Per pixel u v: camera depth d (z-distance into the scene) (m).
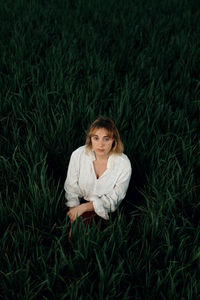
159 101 3.39
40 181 2.49
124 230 2.21
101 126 2.01
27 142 2.63
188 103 3.56
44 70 3.86
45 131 2.87
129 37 4.98
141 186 2.83
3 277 1.91
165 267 2.05
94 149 2.11
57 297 1.96
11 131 2.93
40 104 3.17
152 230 2.15
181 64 4.25
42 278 1.95
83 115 3.19
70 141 2.92
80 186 2.38
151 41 4.82
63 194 2.69
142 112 3.39
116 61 4.37
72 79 3.75
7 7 5.61
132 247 2.26
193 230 2.30
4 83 3.63
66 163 2.81
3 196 2.55
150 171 2.74
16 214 2.18
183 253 2.13
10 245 2.24
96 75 3.85
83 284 1.87
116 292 1.94
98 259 1.86
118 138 2.12
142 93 3.49
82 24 5.29
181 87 3.80
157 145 2.85
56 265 1.88
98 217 2.39
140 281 1.97
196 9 6.78
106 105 3.50
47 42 4.54
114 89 3.73
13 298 1.85
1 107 3.20
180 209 2.46
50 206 2.33
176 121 3.11
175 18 5.92
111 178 2.28
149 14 6.10
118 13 6.02
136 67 4.22
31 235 2.24
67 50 4.47
